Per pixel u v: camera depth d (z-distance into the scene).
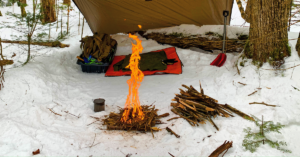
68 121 3.54
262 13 4.36
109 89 4.96
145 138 3.15
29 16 4.93
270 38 4.32
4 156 2.52
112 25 7.78
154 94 4.61
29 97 4.04
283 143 2.84
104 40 6.27
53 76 5.05
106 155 2.74
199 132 3.19
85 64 5.81
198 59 6.33
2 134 2.86
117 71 5.96
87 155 2.71
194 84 4.89
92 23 7.71
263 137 2.91
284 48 4.30
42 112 3.57
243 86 4.29
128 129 3.36
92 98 4.47
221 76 4.84
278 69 4.17
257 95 3.98
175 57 6.35
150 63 6.04
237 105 3.85
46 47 6.86
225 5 6.58
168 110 3.87
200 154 2.74
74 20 9.70
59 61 5.97
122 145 2.96
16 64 5.46
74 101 4.21
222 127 3.28
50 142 2.86
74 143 2.89
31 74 4.45
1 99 3.81
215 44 6.62
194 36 6.96
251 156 2.62
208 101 3.65
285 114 3.33
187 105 3.54
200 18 7.16
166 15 7.08
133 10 6.86
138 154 2.77
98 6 6.70
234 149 2.79
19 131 2.90
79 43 7.70
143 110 3.77
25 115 3.40
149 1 6.38
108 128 3.36
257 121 3.28
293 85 3.85
